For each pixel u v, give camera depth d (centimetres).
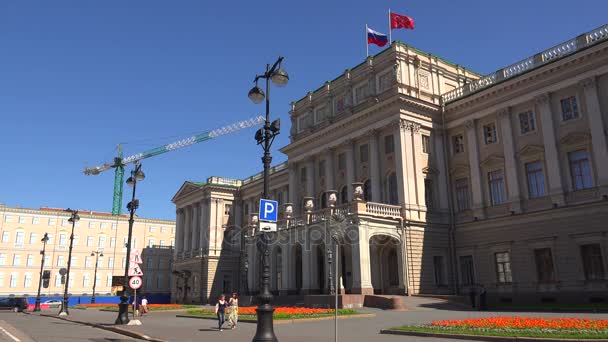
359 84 4850
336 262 1438
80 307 6556
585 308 2881
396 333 1906
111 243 10994
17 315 4869
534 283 3606
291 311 3075
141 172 3084
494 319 2142
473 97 4228
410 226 4078
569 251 3422
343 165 4919
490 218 3978
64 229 10619
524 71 3866
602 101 3356
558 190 3528
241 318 2922
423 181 4291
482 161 4122
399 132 4262
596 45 3362
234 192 8019
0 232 9981
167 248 11281
